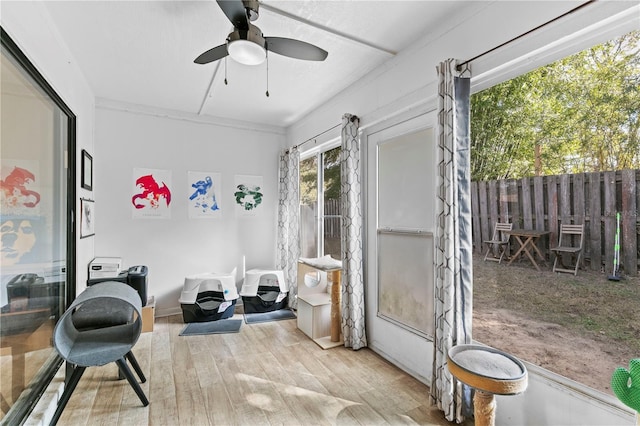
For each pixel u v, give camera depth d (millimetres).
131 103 3666
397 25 2150
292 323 3600
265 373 2441
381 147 2793
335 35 2258
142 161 3738
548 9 1558
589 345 1522
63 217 2375
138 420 1879
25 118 1702
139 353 2787
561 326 1636
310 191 4234
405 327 2506
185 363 2600
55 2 1880
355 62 2668
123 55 2539
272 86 3158
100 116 3518
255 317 3787
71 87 2486
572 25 1473
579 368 1547
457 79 1922
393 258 2656
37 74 1827
